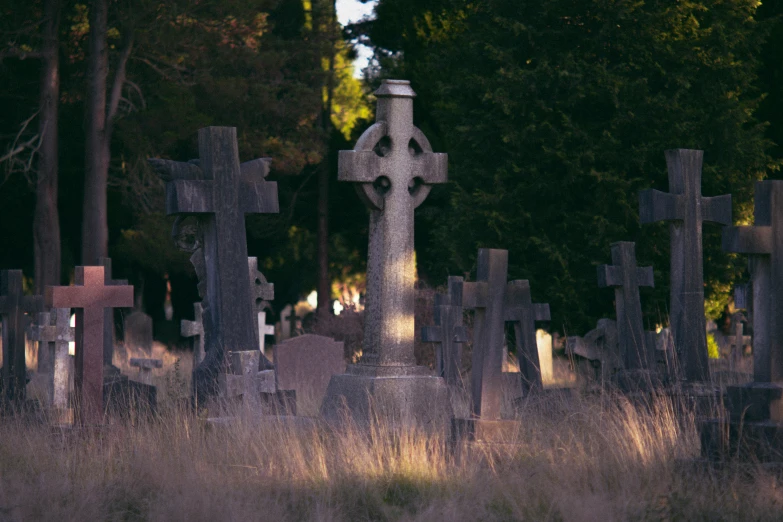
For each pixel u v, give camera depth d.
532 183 29.78
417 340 23.62
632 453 9.82
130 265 45.62
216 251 14.21
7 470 9.97
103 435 10.89
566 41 29.98
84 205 35.94
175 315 48.06
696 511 8.02
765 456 9.10
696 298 13.15
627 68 28.91
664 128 28.94
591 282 29.16
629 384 13.81
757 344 9.58
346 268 52.69
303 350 21.42
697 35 29.73
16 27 35.34
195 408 12.84
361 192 12.75
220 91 37.16
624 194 28.47
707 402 12.37
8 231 41.03
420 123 40.19
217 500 8.55
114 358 26.56
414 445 10.31
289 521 8.30
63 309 14.20
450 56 33.19
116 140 40.09
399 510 8.59
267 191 14.54
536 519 8.12
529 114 29.33
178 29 35.78
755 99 31.53
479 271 10.71
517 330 14.84
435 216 38.97
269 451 10.41
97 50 35.56
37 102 38.78
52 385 14.12
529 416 12.26
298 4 45.75
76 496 8.77
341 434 11.01
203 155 14.38
